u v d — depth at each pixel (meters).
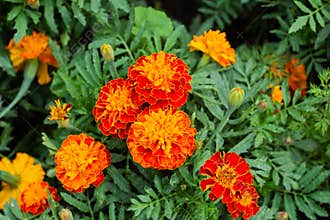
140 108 0.58
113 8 0.70
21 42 0.72
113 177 0.60
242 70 0.68
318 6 0.67
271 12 0.78
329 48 0.72
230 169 0.56
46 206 0.61
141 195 0.58
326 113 0.65
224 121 0.59
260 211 0.60
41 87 0.77
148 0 0.89
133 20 0.67
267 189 0.65
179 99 0.57
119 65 0.65
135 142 0.55
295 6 0.72
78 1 0.67
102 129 0.58
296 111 0.65
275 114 0.66
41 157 0.72
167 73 0.56
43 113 0.76
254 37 0.80
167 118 0.55
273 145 0.67
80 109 0.62
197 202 0.58
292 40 0.72
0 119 0.75
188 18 0.89
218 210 0.60
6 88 0.75
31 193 0.61
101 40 0.67
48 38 0.73
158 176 0.60
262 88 0.65
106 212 0.62
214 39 0.65
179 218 0.59
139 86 0.56
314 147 0.67
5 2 0.70
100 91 0.60
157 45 0.66
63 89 0.68
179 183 0.59
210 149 0.61
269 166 0.60
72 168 0.57
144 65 0.57
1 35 0.74
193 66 0.69
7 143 0.73
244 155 0.65
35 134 0.76
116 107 0.57
